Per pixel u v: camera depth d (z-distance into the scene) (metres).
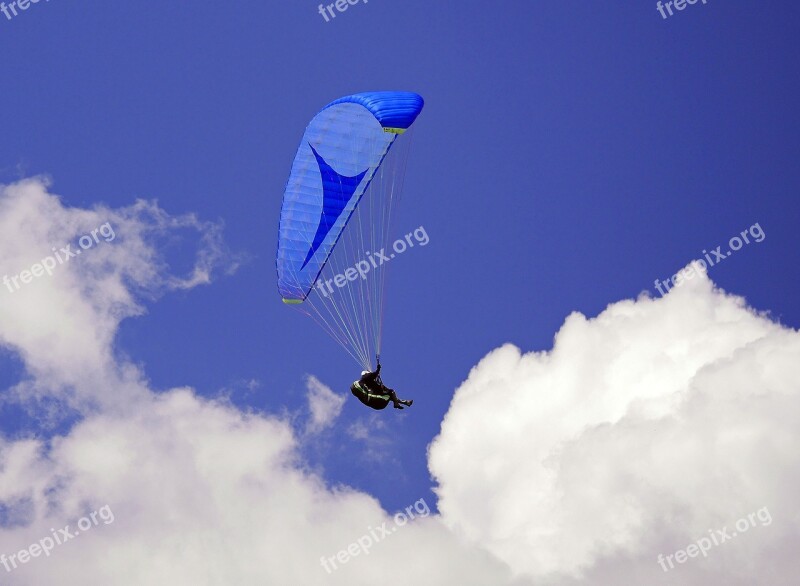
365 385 100.44
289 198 106.69
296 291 108.19
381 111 101.81
